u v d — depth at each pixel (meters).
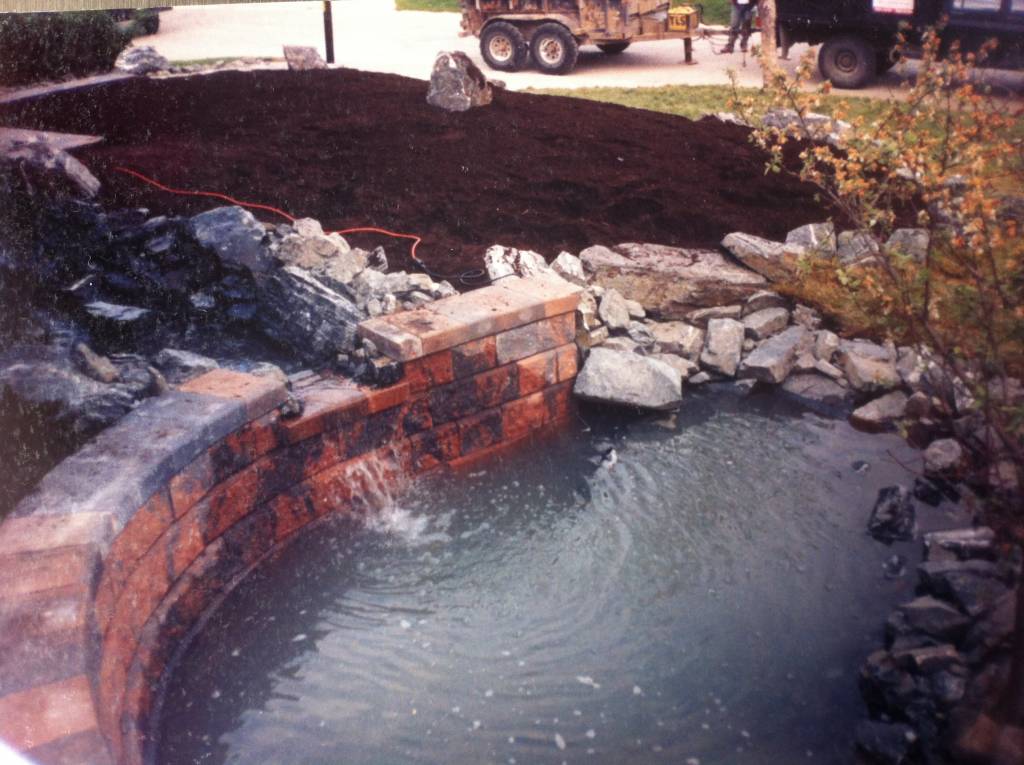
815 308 6.81
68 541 3.66
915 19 12.65
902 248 6.31
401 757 3.79
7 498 4.01
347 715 4.01
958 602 4.18
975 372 4.12
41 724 2.91
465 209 7.64
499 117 9.66
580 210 7.74
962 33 12.19
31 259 6.51
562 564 4.92
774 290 6.89
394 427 5.60
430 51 17.58
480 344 5.81
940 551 4.64
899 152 4.29
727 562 4.86
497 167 8.39
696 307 6.86
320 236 6.57
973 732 3.39
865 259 6.58
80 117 9.66
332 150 8.68
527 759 3.76
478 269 6.79
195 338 6.47
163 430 4.50
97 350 6.18
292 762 3.78
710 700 4.02
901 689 3.79
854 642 4.29
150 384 5.04
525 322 5.98
